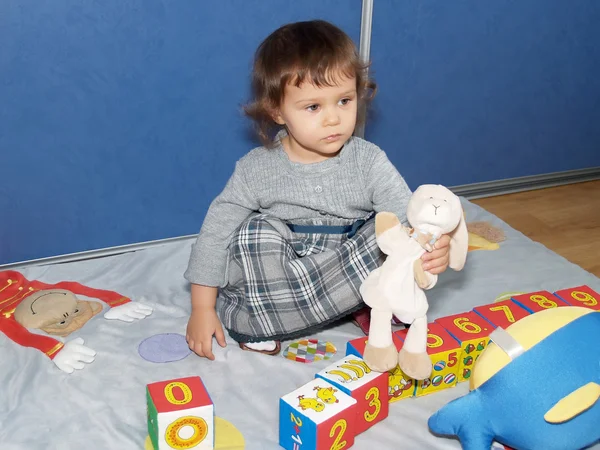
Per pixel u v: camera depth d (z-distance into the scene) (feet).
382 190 4.01
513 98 6.79
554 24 6.64
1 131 4.95
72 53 4.94
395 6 5.91
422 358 3.44
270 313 4.07
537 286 4.98
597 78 7.10
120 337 4.33
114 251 5.67
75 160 5.25
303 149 4.04
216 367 4.09
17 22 4.72
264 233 3.99
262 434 3.58
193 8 5.18
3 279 4.90
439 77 6.38
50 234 5.40
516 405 3.24
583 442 3.32
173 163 5.60
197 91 5.45
